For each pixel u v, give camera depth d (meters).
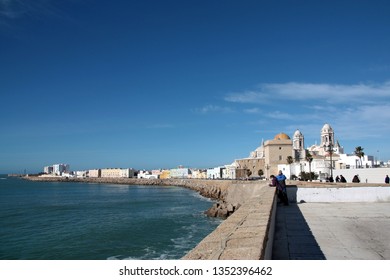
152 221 45.81
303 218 12.73
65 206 70.44
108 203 76.69
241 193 74.12
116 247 30.28
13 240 34.25
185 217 49.81
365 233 9.92
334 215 13.34
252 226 5.83
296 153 119.69
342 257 7.44
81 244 31.81
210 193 96.38
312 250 8.06
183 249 29.09
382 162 102.88
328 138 126.38
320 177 78.44
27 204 76.12
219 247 4.46
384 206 15.98
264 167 128.50
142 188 155.50
